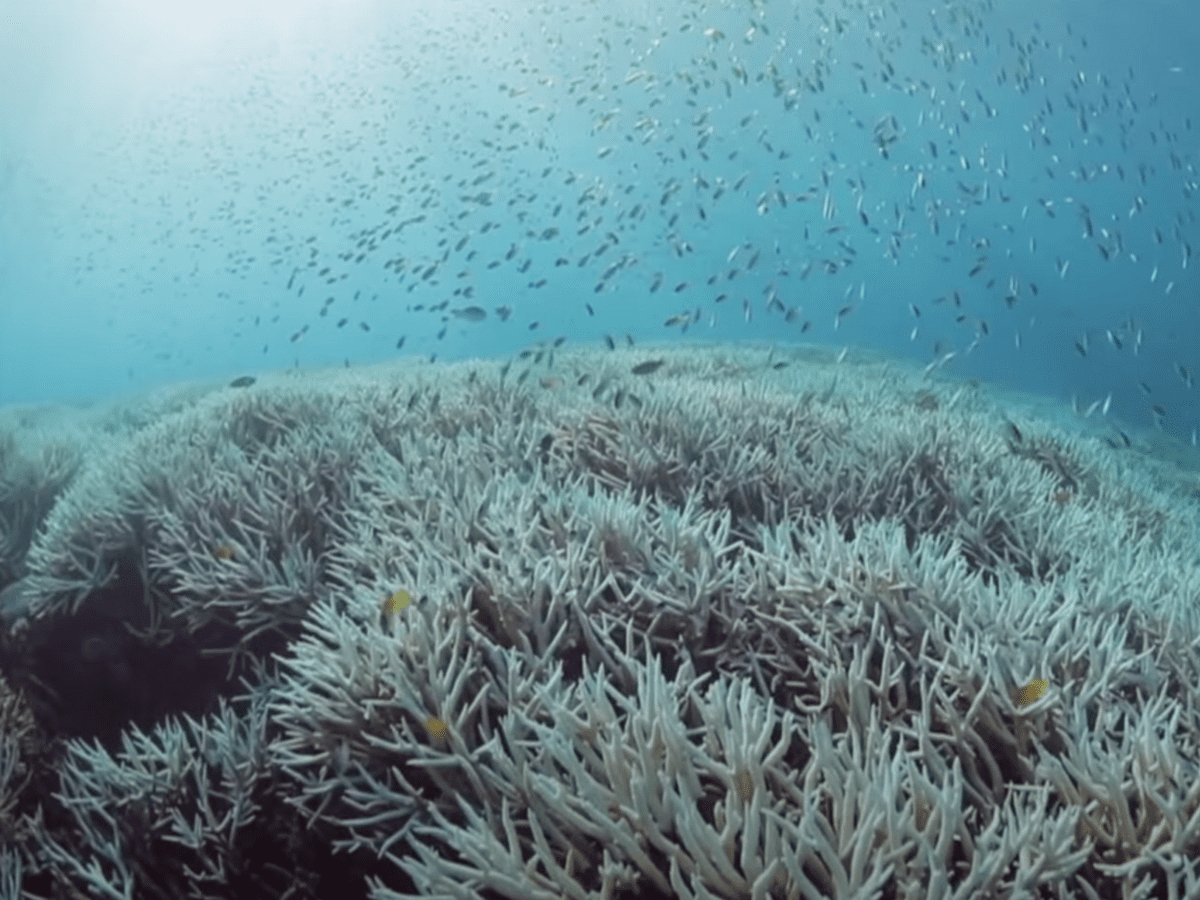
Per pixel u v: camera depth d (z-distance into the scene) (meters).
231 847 3.18
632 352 14.94
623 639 3.07
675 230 12.21
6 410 17.72
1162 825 2.01
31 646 4.79
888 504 4.64
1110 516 6.60
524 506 3.73
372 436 5.80
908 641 2.86
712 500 4.65
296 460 5.20
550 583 3.07
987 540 4.53
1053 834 1.88
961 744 2.38
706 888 1.84
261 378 15.84
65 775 3.83
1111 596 3.58
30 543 6.52
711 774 2.17
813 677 2.82
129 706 4.62
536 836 2.01
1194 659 3.05
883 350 22.06
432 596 3.08
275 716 3.04
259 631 3.96
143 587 4.76
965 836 1.95
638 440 5.01
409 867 2.11
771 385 9.48
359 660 2.85
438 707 2.66
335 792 2.84
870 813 1.81
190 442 6.30
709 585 3.11
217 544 4.26
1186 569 4.60
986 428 8.13
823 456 5.01
